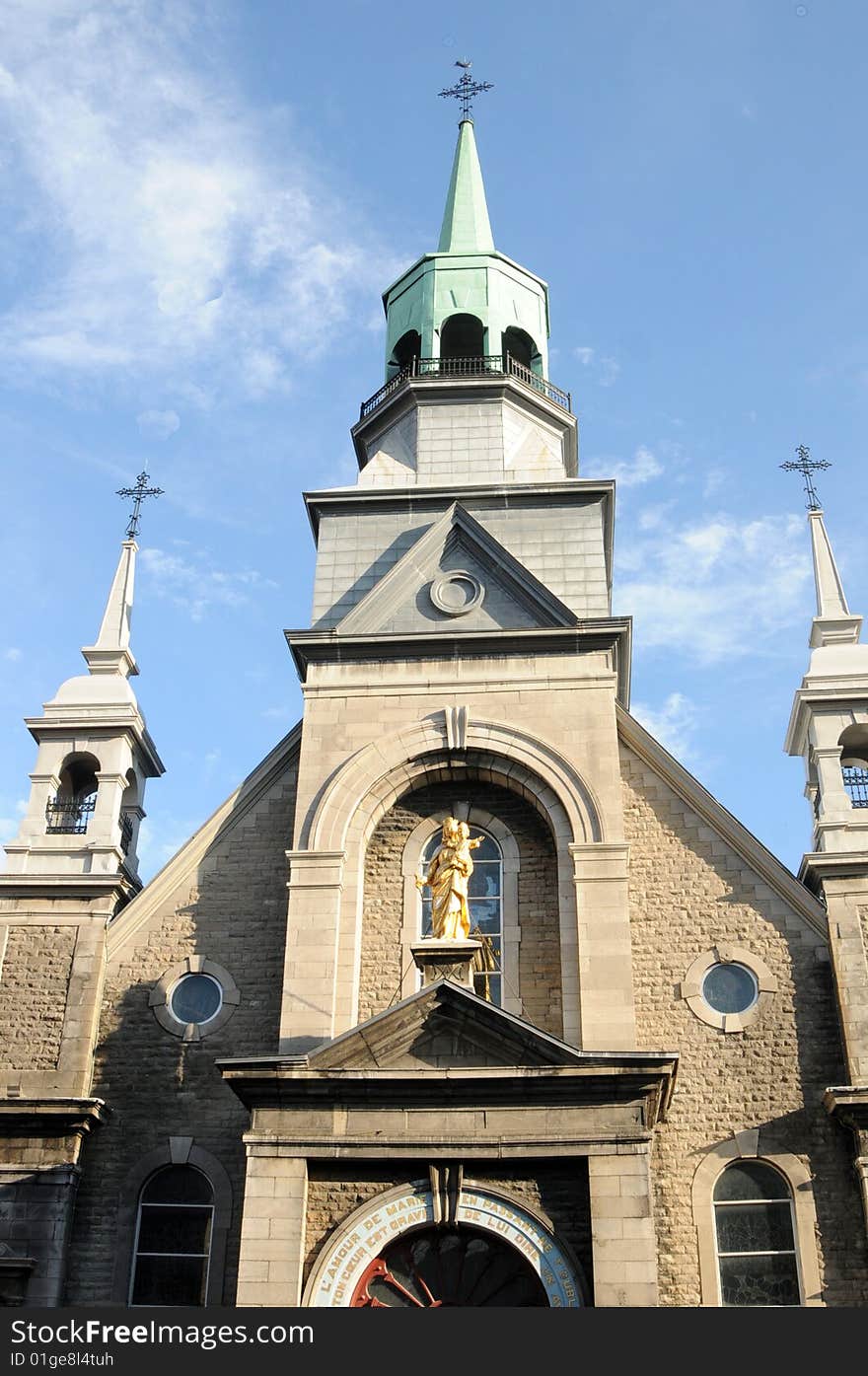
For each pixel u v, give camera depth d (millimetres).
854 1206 21938
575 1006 22875
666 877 24906
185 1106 23766
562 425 33312
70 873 25578
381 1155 20281
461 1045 20953
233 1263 22484
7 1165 22938
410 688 26234
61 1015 24406
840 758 26375
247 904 25469
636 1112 20266
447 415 32031
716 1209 22281
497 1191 20141
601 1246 19406
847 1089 21969
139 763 28406
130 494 31156
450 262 34812
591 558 28828
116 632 28781
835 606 27766
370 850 25281
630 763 25969
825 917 24141
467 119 39938
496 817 25438
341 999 23391
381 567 29062
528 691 25984
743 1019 23500
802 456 30078
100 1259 22641
